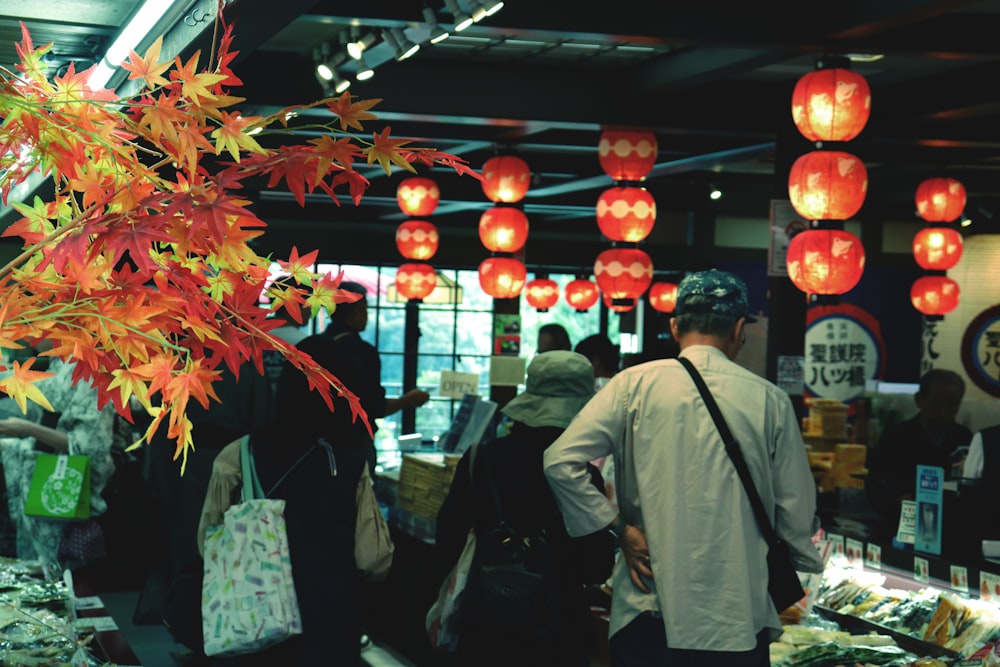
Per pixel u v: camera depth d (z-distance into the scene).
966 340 11.88
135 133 1.31
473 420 5.84
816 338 12.52
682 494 2.54
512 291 8.55
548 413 3.15
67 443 4.62
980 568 3.82
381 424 14.28
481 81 6.41
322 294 1.48
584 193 12.11
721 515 2.54
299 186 1.33
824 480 6.17
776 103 6.81
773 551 2.58
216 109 1.29
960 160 8.41
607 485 4.03
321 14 4.52
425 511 5.58
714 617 2.48
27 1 3.01
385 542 3.35
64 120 1.25
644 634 2.57
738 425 2.57
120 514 6.25
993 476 4.45
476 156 9.45
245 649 3.07
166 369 1.32
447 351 14.51
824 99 5.02
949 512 4.01
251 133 1.31
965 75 6.40
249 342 1.45
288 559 3.13
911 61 6.27
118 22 3.19
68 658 2.79
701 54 5.83
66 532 4.57
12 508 4.79
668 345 5.64
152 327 1.30
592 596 4.52
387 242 13.94
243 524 3.12
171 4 2.66
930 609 3.87
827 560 4.45
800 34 4.99
